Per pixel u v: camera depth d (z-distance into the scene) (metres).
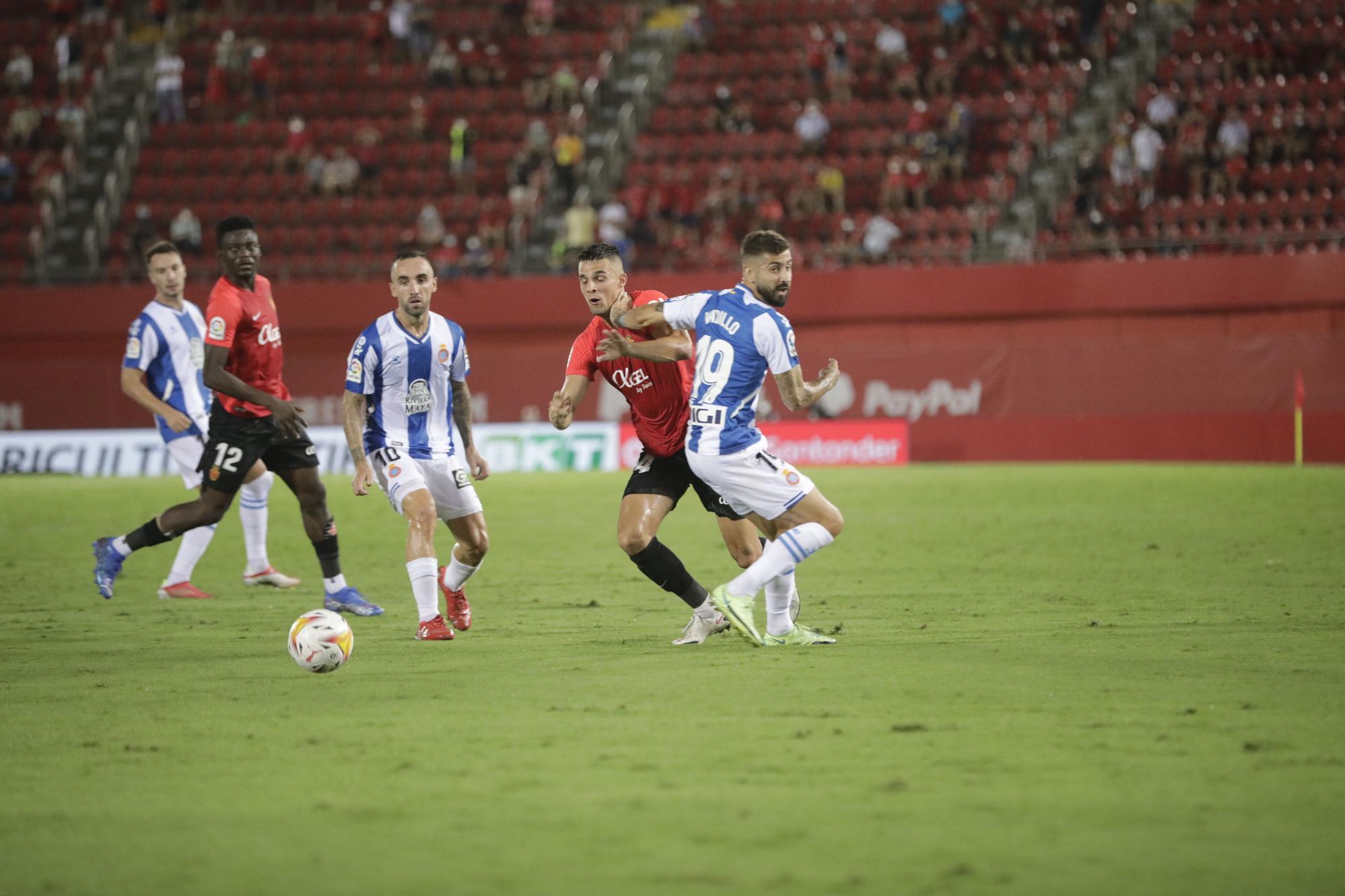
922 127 121.06
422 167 127.19
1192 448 104.31
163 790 18.47
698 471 29.75
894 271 110.62
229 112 131.88
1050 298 108.38
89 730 22.23
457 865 15.28
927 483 84.06
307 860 15.55
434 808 17.45
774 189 120.88
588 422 110.94
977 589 40.28
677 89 130.88
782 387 29.34
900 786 18.12
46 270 119.00
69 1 137.50
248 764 19.80
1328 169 111.94
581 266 30.53
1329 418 100.38
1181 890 14.38
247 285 37.38
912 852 15.53
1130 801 17.41
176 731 22.11
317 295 115.62
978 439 108.19
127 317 115.69
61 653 30.73
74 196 127.06
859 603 37.69
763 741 20.67
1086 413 106.31
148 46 140.00
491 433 103.31
